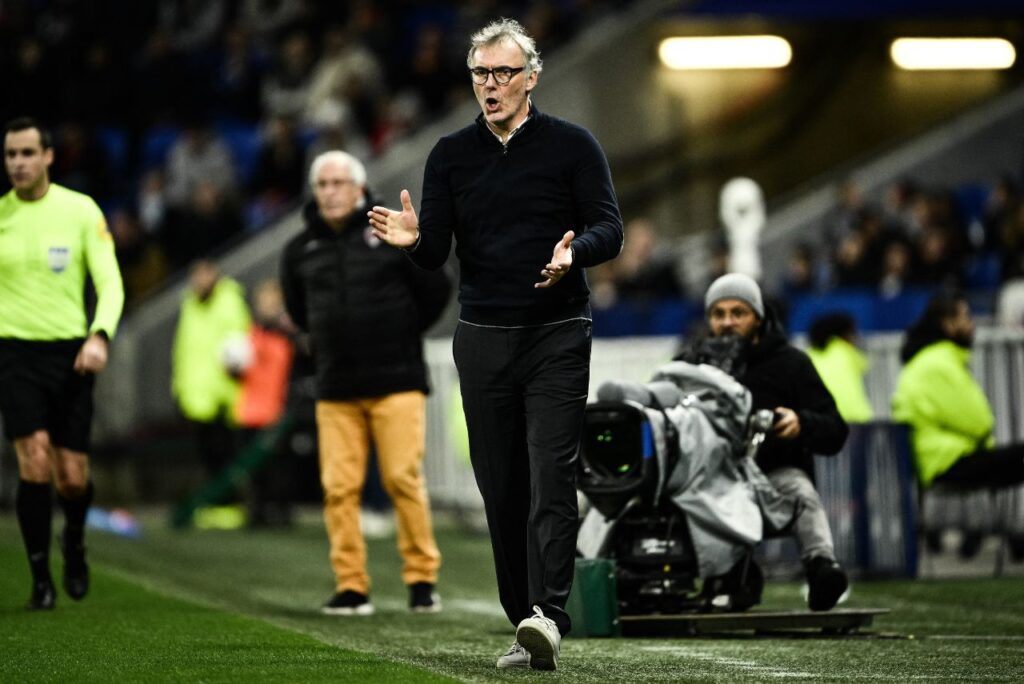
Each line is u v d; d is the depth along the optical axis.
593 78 60.50
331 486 26.08
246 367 46.59
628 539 22.64
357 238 26.00
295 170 61.19
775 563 30.17
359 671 18.23
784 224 59.44
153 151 65.38
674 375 22.41
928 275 49.66
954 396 31.52
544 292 18.27
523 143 18.36
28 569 31.16
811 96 62.38
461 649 21.09
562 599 18.27
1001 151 62.38
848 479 30.36
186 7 71.69
